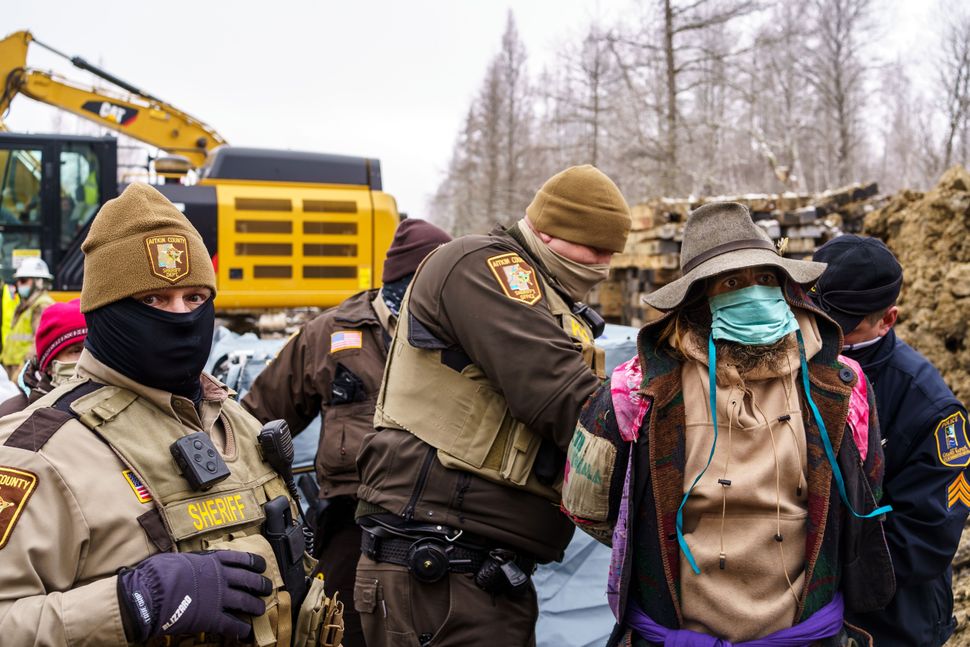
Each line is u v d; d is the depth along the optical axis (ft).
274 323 31.42
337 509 9.81
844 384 5.90
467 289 7.37
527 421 7.09
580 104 90.74
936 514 6.83
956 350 17.85
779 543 5.67
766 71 105.19
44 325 8.96
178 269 5.31
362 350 9.89
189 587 4.62
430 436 7.49
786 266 5.90
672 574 5.78
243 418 6.02
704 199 24.35
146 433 5.19
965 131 101.55
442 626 7.30
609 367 11.91
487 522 7.36
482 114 119.34
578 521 6.45
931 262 18.39
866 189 23.95
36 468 4.71
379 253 32.76
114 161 30.04
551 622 10.59
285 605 5.31
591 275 8.01
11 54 36.52
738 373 5.72
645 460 5.92
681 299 5.74
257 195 31.30
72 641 4.36
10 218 29.50
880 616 6.99
